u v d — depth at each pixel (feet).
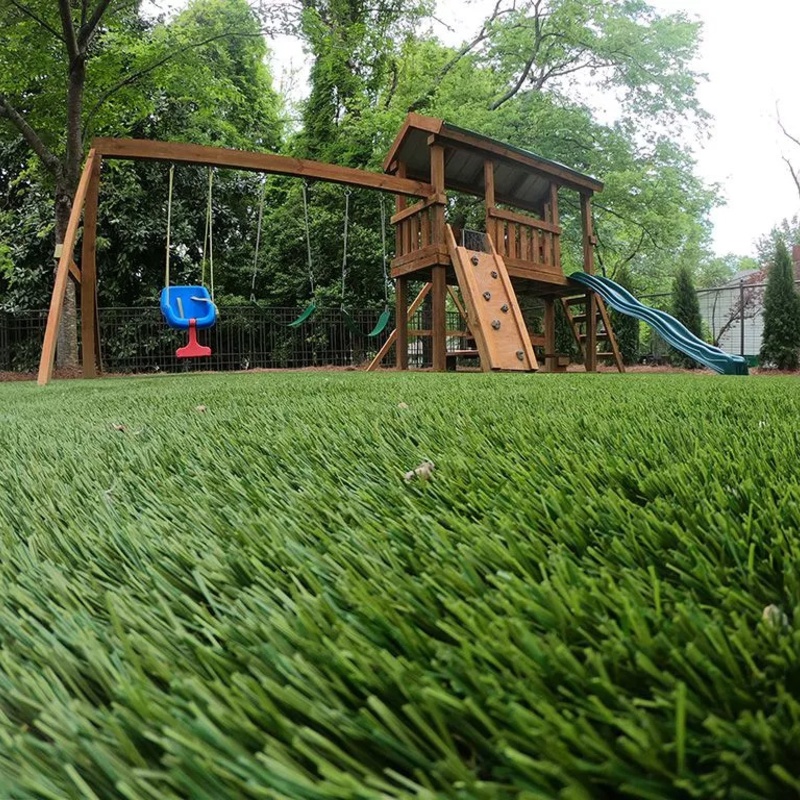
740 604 1.59
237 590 2.01
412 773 1.14
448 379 13.52
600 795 1.07
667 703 1.17
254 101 52.06
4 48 27.99
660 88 44.24
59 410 8.52
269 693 1.35
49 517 3.02
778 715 1.14
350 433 5.00
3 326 39.42
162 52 30.76
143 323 40.60
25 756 1.24
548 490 2.70
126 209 40.96
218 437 5.19
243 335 43.62
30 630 1.78
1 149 40.60
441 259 22.36
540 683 1.28
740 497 2.53
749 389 8.74
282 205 47.62
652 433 4.15
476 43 47.47
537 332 40.55
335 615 1.69
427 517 2.55
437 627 1.63
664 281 63.77
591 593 1.61
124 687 1.34
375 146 42.86
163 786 1.14
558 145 41.96
